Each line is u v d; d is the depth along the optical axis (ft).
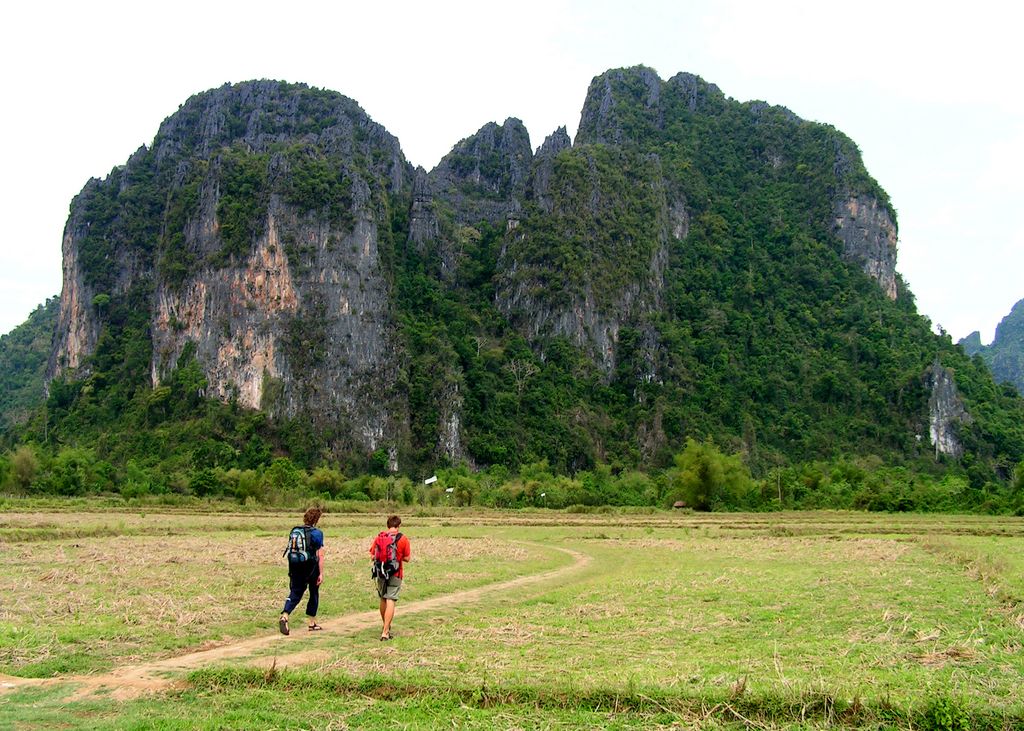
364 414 381.40
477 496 286.87
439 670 39.09
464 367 413.59
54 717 32.45
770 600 61.05
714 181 554.05
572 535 155.43
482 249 490.90
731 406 435.94
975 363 494.59
